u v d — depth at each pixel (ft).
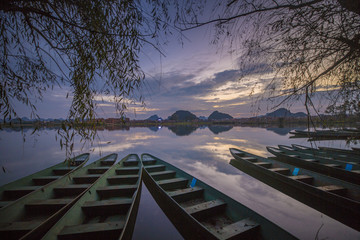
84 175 19.94
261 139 63.46
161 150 44.50
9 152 42.68
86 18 6.25
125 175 20.33
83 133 7.14
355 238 11.16
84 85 6.90
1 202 14.47
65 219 10.13
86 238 9.38
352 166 21.44
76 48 6.57
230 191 18.79
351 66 7.09
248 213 11.21
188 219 10.89
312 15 6.04
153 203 15.94
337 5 5.71
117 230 9.64
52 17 5.69
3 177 24.02
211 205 12.71
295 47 6.99
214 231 9.84
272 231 9.56
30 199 13.01
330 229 12.10
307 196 16.26
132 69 7.12
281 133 88.84
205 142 58.13
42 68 7.48
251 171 25.26
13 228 9.96
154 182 17.60
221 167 28.12
